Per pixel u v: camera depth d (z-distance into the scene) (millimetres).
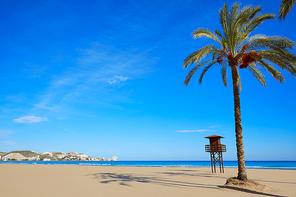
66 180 19578
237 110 15094
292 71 13719
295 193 11859
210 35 16750
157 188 14203
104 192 12508
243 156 14383
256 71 18547
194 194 11758
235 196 10969
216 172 29609
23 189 13797
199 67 18078
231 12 15711
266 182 17891
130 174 27125
